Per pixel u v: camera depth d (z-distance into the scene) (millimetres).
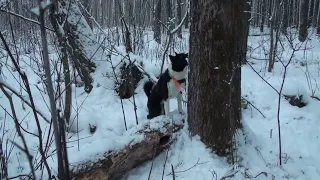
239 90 3986
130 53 6188
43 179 2881
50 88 1278
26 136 4246
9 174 3291
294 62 8898
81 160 3164
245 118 5281
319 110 5496
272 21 7828
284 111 5430
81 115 4805
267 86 6324
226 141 3867
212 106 3807
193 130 4055
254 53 10117
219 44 3621
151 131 3848
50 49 7645
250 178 3430
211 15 3568
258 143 4254
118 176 3652
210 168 3662
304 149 4293
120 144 3533
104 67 6113
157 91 4691
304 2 12945
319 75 7586
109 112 5281
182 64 4320
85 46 6043
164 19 14383
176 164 3807
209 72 3729
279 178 3602
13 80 6250
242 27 3744
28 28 7336
